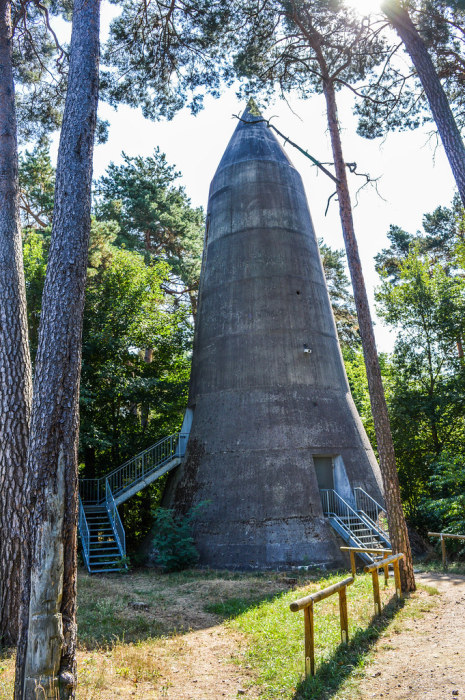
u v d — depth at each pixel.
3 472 8.40
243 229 19.38
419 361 23.97
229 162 21.28
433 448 22.97
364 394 25.86
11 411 8.62
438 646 6.68
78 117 6.49
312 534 14.62
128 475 20.36
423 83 9.75
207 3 12.14
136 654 6.95
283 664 6.43
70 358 5.65
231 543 14.75
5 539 8.18
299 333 17.86
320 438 16.34
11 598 8.02
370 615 8.23
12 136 10.20
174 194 32.06
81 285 5.98
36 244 23.58
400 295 25.05
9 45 10.85
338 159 12.32
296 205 20.25
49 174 28.30
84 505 19.02
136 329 24.94
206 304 19.66
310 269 19.34
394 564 9.52
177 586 12.08
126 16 12.52
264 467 15.66
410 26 9.98
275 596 10.31
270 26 12.82
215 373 18.03
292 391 16.88
